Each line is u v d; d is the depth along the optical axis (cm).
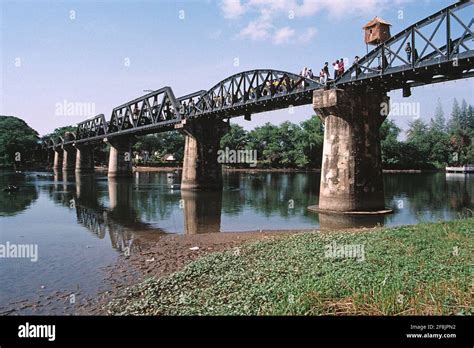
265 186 6266
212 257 1686
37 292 1413
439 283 1038
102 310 1217
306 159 11625
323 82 3325
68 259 1878
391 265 1280
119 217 3297
